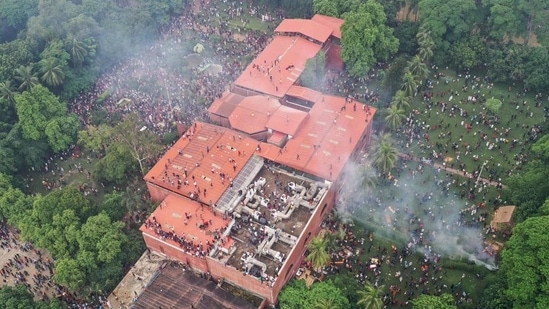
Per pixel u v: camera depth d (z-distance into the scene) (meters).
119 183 116.88
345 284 90.94
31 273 102.06
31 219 102.44
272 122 115.62
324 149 109.94
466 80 138.38
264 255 93.62
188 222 98.88
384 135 113.62
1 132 121.25
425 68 129.00
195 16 169.50
